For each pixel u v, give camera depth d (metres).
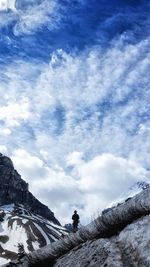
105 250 4.67
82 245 5.63
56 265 5.87
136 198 4.90
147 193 4.75
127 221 4.98
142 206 4.68
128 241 4.47
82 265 4.78
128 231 4.66
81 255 5.17
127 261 4.16
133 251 4.20
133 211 4.84
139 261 3.93
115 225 5.15
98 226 5.38
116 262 4.26
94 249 4.99
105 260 4.43
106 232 5.28
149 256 3.84
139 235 4.36
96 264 4.53
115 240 4.83
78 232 5.87
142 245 4.13
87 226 5.68
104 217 5.29
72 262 5.21
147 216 4.61
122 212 5.01
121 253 4.42
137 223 4.64
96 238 5.43
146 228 4.38
